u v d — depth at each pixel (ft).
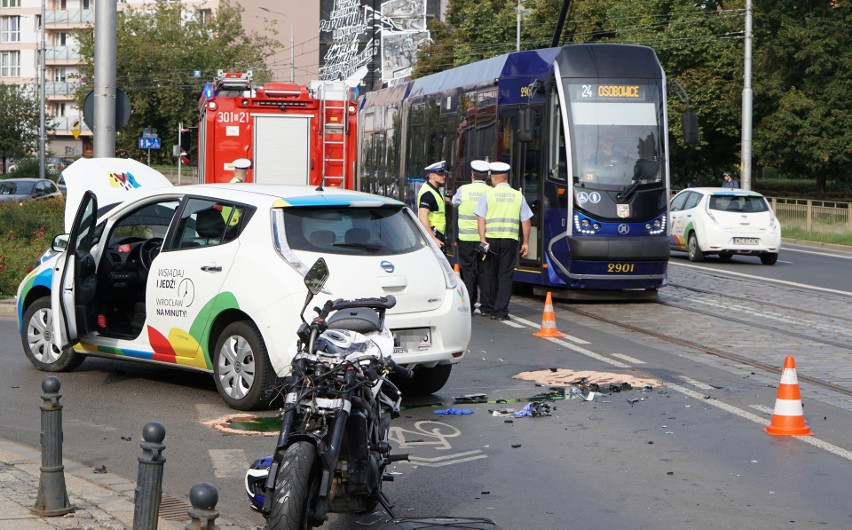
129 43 284.82
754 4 192.34
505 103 75.87
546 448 32.83
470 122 81.35
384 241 37.37
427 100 91.76
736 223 109.09
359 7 380.37
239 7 299.79
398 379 40.83
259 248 36.52
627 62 72.02
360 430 23.17
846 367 48.21
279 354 35.37
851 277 94.53
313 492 21.81
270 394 36.58
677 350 52.24
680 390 41.73
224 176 86.53
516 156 74.69
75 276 40.11
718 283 87.35
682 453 32.32
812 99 189.06
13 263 69.92
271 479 21.47
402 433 34.63
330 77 380.58
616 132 71.05
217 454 31.81
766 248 109.40
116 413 37.09
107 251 44.80
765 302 73.82
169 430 34.65
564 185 70.49
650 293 76.43
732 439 34.12
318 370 22.72
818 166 192.03
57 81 401.49
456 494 28.02
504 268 62.54
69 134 405.39
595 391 41.63
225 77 86.38
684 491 28.35
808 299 75.97
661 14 213.66
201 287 37.88
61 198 106.42
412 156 95.50
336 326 24.02
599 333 57.62
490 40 255.09
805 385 43.91
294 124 87.25
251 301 36.04
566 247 70.38
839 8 187.93
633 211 70.54
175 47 285.23
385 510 25.72
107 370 45.01
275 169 87.04
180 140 104.12
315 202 37.09
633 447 33.01
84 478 28.81
